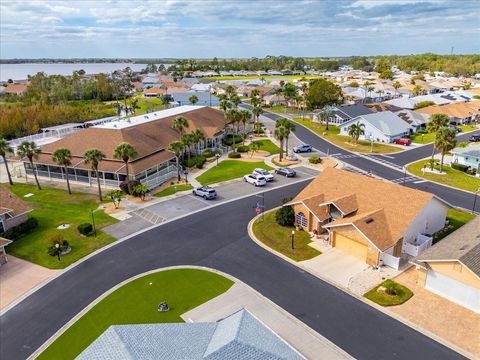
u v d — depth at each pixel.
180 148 64.38
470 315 30.33
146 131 76.00
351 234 39.34
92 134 71.00
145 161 64.44
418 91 166.88
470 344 27.31
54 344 28.38
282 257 39.81
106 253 41.44
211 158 79.94
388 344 27.50
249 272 37.19
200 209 52.88
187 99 148.38
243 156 80.94
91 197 58.31
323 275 36.31
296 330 29.12
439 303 31.81
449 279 32.00
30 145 60.91
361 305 31.88
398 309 31.22
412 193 41.91
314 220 44.72
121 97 189.12
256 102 127.19
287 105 150.88
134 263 39.34
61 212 52.72
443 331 28.66
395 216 40.28
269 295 33.53
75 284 35.94
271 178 64.19
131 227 47.56
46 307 32.72
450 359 26.05
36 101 142.38
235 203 54.81
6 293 34.78
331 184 47.62
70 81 185.62
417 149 85.56
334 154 81.75
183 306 32.31
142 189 56.09
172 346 22.30
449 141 66.50
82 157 65.06
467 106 118.62
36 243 43.97
